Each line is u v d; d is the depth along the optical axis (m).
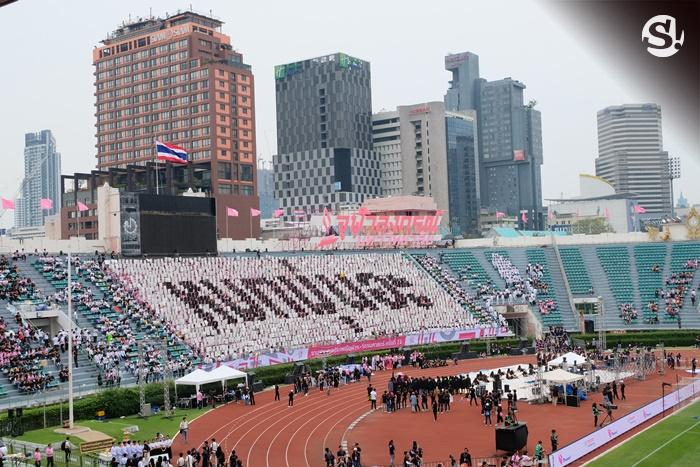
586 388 77.19
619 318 125.12
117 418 68.31
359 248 140.75
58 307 85.62
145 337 87.25
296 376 87.88
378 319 114.25
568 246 144.62
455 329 113.75
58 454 52.44
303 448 55.62
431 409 70.69
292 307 108.88
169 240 109.00
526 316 127.06
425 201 178.62
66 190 199.12
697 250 136.00
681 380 82.88
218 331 96.00
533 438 56.66
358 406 73.38
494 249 144.75
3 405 65.50
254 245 130.12
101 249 109.12
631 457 48.75
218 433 61.47
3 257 94.38
